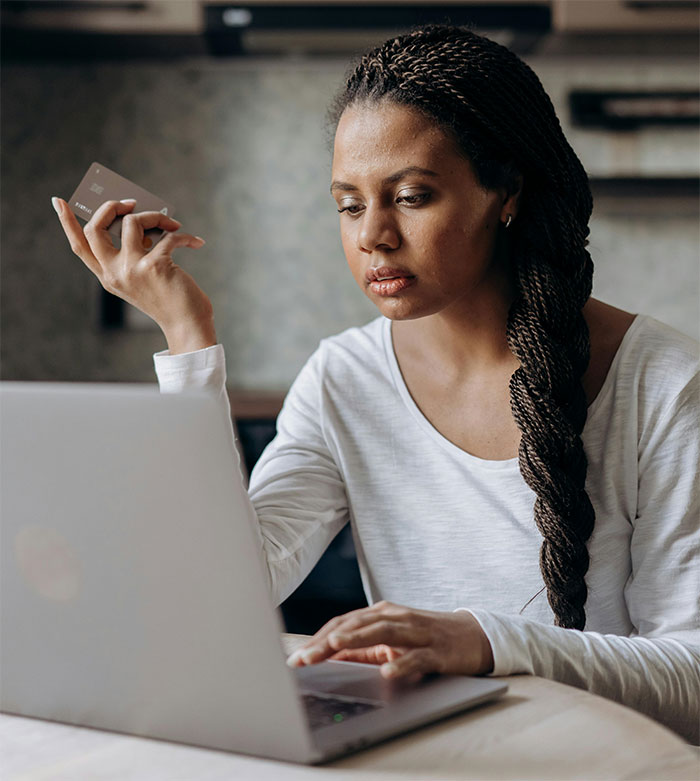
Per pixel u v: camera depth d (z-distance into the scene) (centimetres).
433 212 101
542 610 113
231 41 296
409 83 101
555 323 109
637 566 111
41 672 73
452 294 105
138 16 283
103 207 110
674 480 108
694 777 62
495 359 116
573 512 106
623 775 62
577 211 114
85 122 325
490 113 104
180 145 327
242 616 63
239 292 331
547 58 317
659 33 284
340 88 117
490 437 116
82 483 66
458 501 117
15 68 323
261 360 332
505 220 110
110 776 64
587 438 112
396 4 278
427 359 120
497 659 82
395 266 103
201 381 105
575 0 280
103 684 70
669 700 91
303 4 279
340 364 127
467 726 71
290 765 64
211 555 63
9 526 69
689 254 329
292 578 117
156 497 63
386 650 85
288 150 327
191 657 66
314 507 121
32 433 66
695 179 311
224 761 65
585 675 87
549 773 63
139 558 65
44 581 70
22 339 327
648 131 326
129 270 108
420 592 119
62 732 72
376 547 122
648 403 111
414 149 100
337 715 71
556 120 113
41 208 325
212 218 329
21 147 324
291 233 329
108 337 328
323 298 330
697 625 104
